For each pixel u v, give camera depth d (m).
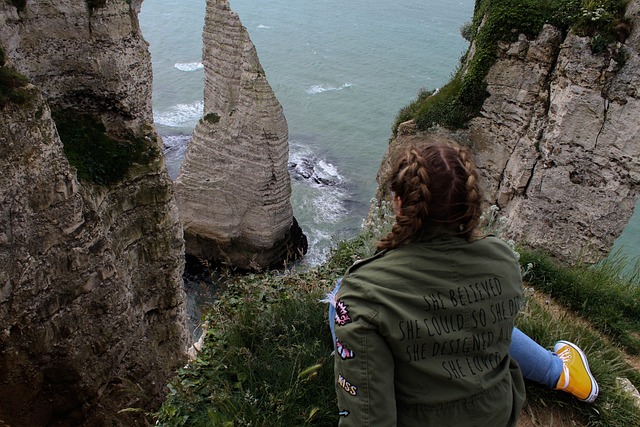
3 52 7.23
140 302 10.75
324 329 4.52
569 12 10.70
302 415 3.66
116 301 9.22
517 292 2.60
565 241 11.70
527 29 11.23
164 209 10.47
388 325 2.36
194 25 80.44
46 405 8.62
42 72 8.77
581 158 10.95
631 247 27.97
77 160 8.98
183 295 11.78
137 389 4.93
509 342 2.64
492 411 2.52
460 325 2.44
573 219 11.47
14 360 7.89
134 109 9.88
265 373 4.13
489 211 5.98
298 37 71.69
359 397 2.37
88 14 8.73
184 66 63.00
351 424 2.38
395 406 2.38
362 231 6.31
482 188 2.59
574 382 4.08
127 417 9.81
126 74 9.46
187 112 50.91
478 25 13.53
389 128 47.56
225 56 23.59
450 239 2.48
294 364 3.92
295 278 5.89
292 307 4.84
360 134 46.28
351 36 72.31
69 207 8.02
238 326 4.70
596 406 4.21
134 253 10.34
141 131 10.12
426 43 69.19
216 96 24.88
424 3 88.31
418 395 2.47
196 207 26.50
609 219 10.98
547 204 11.73
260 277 6.05
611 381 4.46
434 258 2.45
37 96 7.39
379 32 73.81
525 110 11.69
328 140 45.16
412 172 2.42
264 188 25.44
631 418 4.21
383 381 2.36
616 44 9.98
